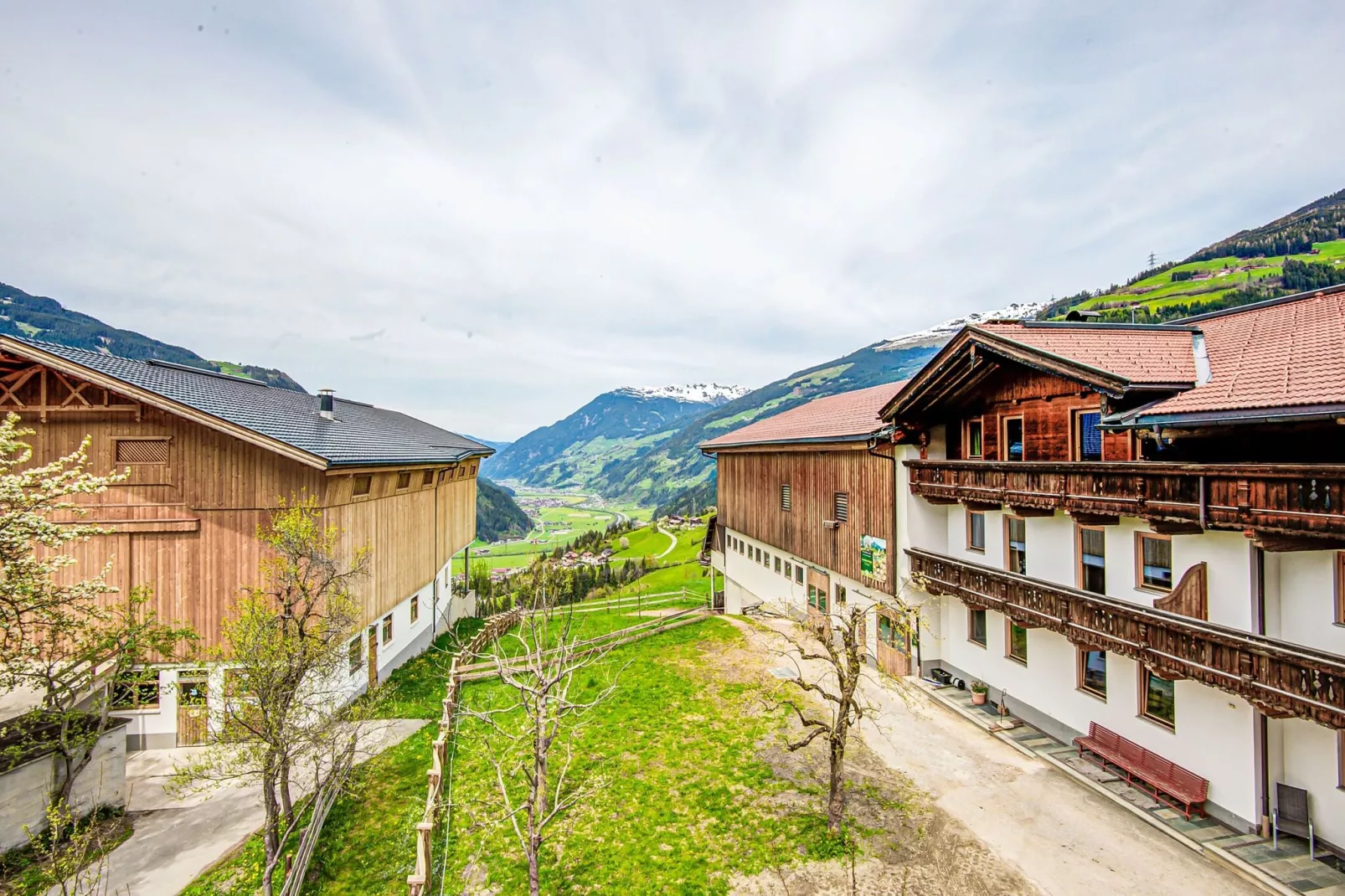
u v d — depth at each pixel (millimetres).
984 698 18703
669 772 15422
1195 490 11234
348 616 14422
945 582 18797
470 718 19078
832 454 25312
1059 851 11828
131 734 17109
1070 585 15797
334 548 17688
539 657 11992
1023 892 10781
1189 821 12438
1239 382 11492
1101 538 15016
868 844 12266
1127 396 12727
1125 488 12742
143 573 17375
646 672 22969
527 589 21922
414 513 26000
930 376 18250
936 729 17516
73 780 12828
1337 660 9352
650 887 11305
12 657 12109
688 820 13375
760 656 24484
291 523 14141
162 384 18125
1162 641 12148
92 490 13539
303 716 12992
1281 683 10125
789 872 11555
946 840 12312
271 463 17531
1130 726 14211
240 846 13055
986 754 15906
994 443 18219
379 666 22266
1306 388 9945
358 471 19203
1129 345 14836
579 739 17406
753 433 35750
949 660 20500
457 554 35094
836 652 13430
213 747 13406
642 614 37656
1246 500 10227
